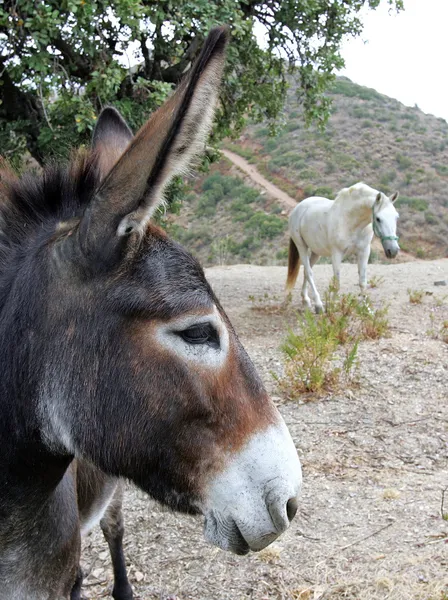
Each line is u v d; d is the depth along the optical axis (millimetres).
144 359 1712
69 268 1738
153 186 1584
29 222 1924
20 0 6930
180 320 1704
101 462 1761
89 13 6883
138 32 7496
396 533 3758
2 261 1874
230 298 10750
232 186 35594
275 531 1774
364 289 9211
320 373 6008
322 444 5016
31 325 1754
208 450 1770
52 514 2004
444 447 4926
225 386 1774
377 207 8609
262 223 29672
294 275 9898
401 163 36188
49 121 7969
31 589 1972
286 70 11852
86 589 3455
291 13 10273
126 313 1704
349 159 36531
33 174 2025
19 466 1822
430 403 5758
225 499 1770
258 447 1790
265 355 7277
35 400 1755
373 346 7324
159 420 1733
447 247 28453
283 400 5902
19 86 8391
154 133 1550
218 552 3689
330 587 3293
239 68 10898
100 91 7469
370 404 5762
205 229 31281
